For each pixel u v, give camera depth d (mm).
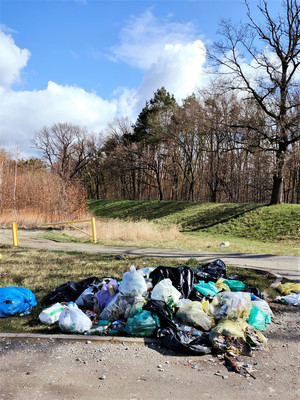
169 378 3754
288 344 4785
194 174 56031
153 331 4801
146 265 9836
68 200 27094
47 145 60000
